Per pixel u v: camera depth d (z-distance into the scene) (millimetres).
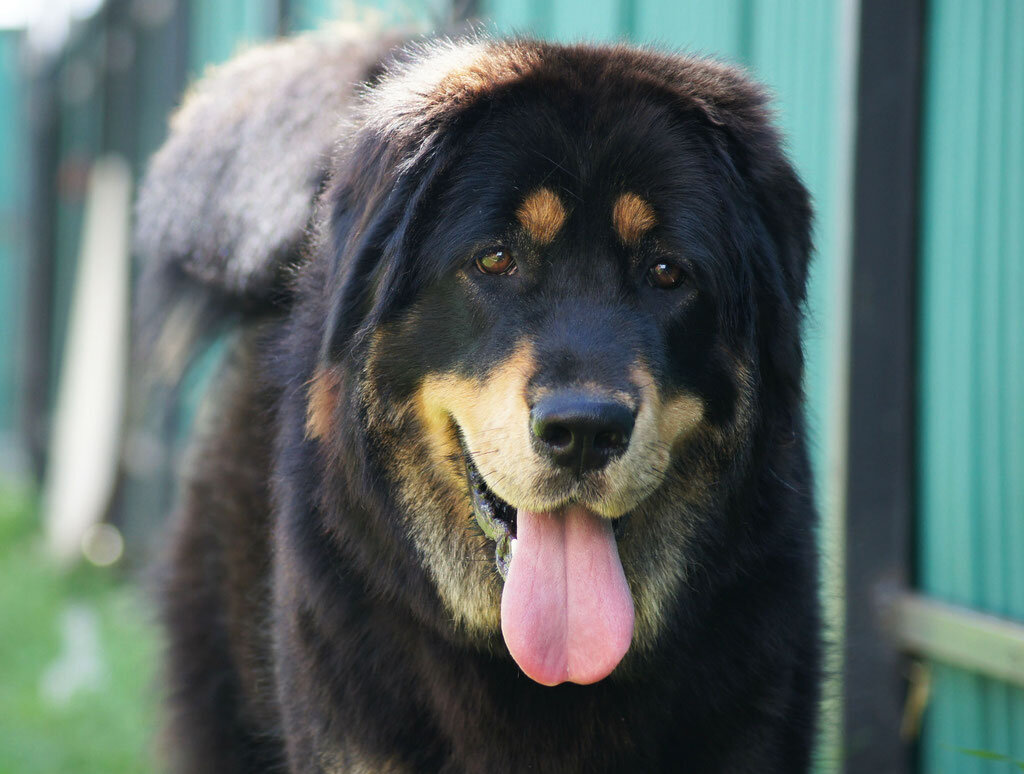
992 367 4746
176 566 5156
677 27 6316
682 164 3693
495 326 3600
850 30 5016
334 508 3891
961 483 4934
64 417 12523
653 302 3678
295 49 5266
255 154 4824
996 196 4691
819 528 4566
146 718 5500
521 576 3521
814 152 5477
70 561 11055
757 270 3816
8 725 7168
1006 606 4715
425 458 3824
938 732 5074
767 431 3873
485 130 3691
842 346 5141
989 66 4699
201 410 5512
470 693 3816
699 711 3818
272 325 4762
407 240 3672
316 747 3910
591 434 3324
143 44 11461
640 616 3865
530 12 7250
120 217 11523
